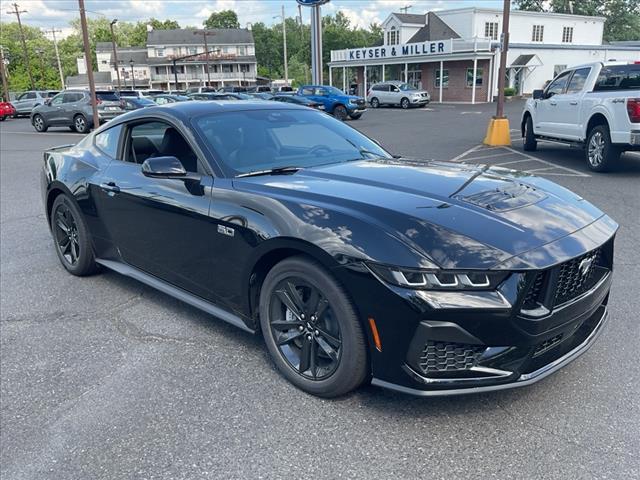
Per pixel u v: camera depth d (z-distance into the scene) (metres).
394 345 2.47
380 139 16.95
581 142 10.05
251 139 3.66
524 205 2.82
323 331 2.77
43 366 3.35
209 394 2.98
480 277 2.35
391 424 2.67
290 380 3.02
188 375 3.19
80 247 4.65
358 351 2.63
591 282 2.79
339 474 2.34
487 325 2.35
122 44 125.62
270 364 3.28
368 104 37.34
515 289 2.36
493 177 3.29
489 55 37.94
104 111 23.03
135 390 3.05
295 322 2.91
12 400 2.99
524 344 2.42
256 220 2.96
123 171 4.07
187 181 3.42
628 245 5.39
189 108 3.86
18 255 5.62
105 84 94.50
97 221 4.35
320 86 28.03
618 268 4.74
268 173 3.36
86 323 3.94
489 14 42.94
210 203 3.25
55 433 2.70
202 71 94.56
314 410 2.80
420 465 2.38
